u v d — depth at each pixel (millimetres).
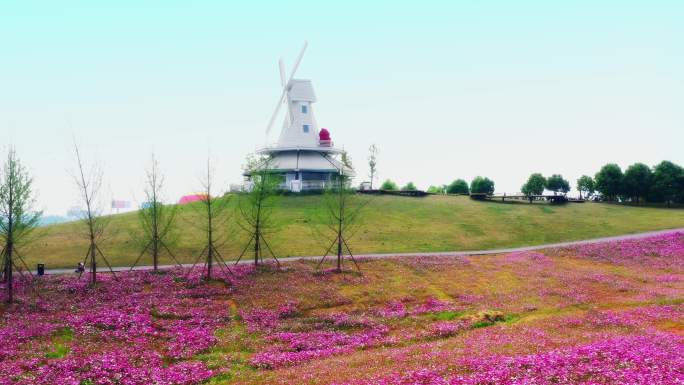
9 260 39812
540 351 25609
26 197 41812
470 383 20781
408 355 26969
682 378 20547
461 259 59750
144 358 29000
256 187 56688
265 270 52062
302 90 118500
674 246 67250
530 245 71688
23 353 28500
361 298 44312
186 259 59594
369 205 94188
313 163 112375
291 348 31281
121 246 64500
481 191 139000
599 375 21281
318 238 70375
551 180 135250
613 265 58406
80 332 32906
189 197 114188
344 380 22609
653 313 36188
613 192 117312
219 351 31250
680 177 110250
